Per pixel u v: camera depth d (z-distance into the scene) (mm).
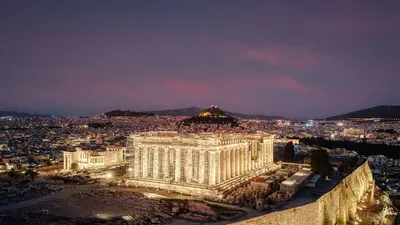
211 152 158125
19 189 160250
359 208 179250
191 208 130875
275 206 130875
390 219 171750
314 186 167750
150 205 134625
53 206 132250
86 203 137000
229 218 116312
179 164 166750
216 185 157875
